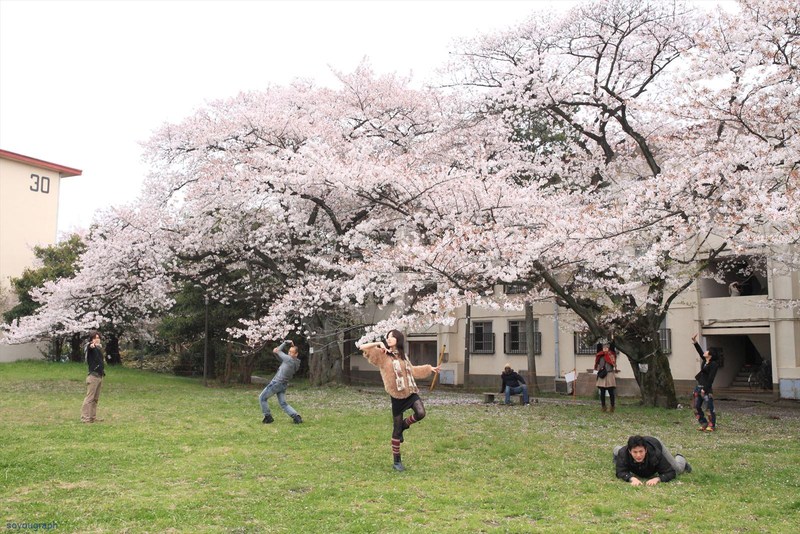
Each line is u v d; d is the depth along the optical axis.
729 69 12.23
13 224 28.75
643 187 11.74
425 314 12.95
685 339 22.73
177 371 31.62
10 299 27.47
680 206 11.80
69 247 28.03
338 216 20.77
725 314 21.88
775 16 11.45
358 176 15.11
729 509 6.41
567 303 15.34
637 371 16.94
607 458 9.09
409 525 5.83
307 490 7.21
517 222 14.11
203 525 5.86
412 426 11.95
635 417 14.05
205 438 10.41
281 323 18.81
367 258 14.52
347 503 6.61
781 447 10.13
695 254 14.41
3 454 8.88
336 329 22.48
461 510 6.37
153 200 21.23
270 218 21.55
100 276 20.38
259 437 10.57
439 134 19.47
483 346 28.33
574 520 6.02
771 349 20.69
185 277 22.06
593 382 22.97
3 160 28.53
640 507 6.46
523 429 11.89
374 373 31.70
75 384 20.62
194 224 20.91
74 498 6.75
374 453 9.34
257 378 30.42
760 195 9.70
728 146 12.09
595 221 11.23
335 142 19.83
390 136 20.78
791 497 6.90
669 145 15.05
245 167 19.52
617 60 17.97
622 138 19.25
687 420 13.61
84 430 11.02
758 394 21.59
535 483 7.53
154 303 23.36
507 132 17.83
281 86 22.44
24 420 12.34
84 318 20.30
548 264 13.69
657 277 15.19
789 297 20.20
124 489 7.14
